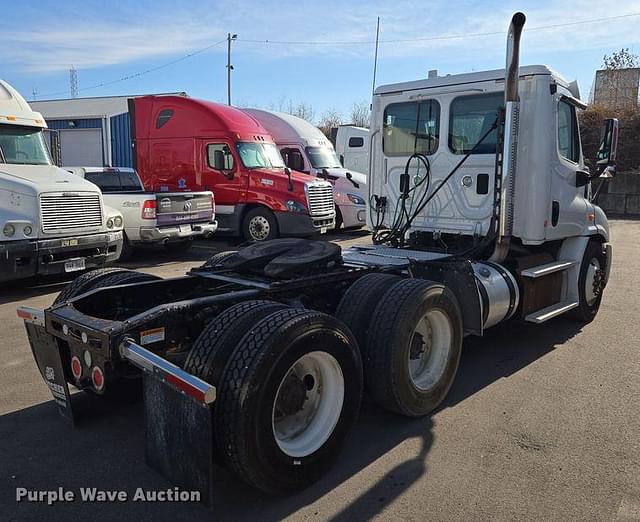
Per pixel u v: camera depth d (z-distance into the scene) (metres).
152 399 3.19
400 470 3.57
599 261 7.21
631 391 4.87
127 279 4.87
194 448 2.92
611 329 6.87
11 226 8.11
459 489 3.36
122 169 13.09
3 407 4.50
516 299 5.66
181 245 12.84
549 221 5.93
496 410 4.49
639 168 23.28
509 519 3.07
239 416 2.97
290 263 4.45
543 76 5.65
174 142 14.66
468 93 6.01
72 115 26.19
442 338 4.46
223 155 14.17
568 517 3.09
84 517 3.11
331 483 3.43
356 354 3.60
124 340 3.38
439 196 6.27
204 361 3.14
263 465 3.07
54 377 4.03
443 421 4.29
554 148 5.89
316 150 17.47
